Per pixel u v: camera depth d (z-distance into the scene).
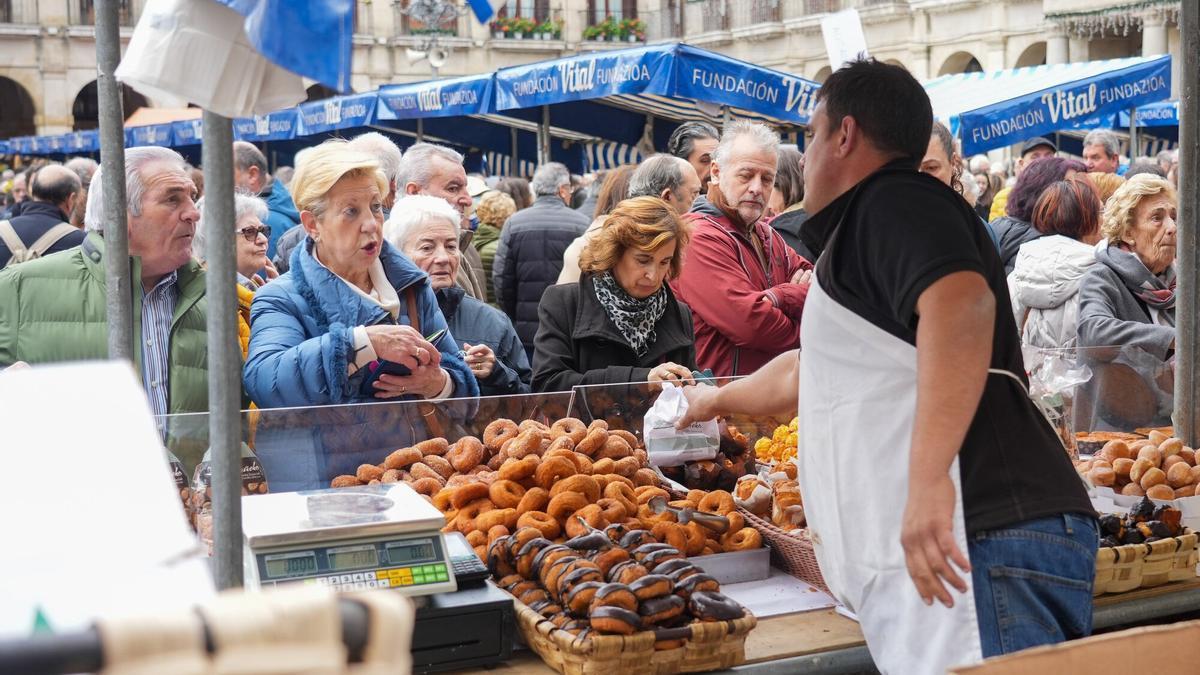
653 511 2.61
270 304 3.14
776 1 32.88
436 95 9.89
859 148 2.09
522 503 2.46
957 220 1.94
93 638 0.78
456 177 5.02
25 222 5.76
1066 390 3.44
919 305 1.88
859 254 2.01
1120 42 25.64
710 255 4.02
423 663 2.08
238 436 1.65
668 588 2.11
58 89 34.44
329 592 0.87
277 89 1.62
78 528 0.95
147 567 0.95
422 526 2.14
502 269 5.84
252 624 0.82
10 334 3.03
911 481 1.88
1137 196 4.03
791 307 4.04
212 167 1.60
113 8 2.15
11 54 33.97
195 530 2.39
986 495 1.95
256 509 2.16
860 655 2.23
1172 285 4.16
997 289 2.04
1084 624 2.02
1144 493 3.00
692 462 2.95
